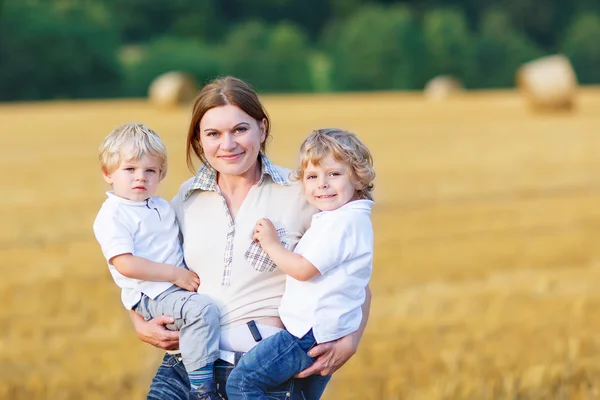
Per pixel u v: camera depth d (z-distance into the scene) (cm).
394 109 3588
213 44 7412
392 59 6888
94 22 6306
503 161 1988
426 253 1107
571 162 1958
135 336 756
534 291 910
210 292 417
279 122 2895
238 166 409
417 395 639
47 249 1126
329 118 3094
